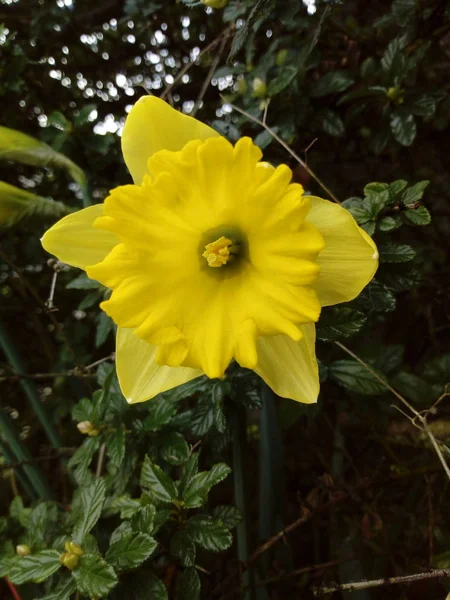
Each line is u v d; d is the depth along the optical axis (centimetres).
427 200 26
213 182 13
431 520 21
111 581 13
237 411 18
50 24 26
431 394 22
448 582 21
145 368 14
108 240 14
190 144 13
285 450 28
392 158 25
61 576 15
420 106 21
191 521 15
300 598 22
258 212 13
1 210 18
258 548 19
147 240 14
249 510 18
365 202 17
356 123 23
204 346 14
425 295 27
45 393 32
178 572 17
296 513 26
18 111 28
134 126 13
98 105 28
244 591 18
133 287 14
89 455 18
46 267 30
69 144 24
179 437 18
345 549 22
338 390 25
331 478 22
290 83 21
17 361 23
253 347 13
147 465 16
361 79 22
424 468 22
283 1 21
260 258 14
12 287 29
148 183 13
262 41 25
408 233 26
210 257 15
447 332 28
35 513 20
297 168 22
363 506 22
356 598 20
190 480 16
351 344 23
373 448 27
